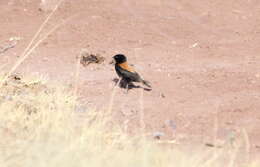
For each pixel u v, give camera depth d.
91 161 7.66
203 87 13.72
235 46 18.42
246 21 21.34
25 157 7.75
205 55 17.33
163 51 17.62
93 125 9.82
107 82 14.05
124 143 9.13
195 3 23.28
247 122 11.00
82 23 19.95
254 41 18.98
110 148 8.74
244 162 8.68
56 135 8.62
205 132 10.40
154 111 11.69
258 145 9.70
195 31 19.95
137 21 20.56
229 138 9.70
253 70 15.25
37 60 16.00
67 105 10.97
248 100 12.46
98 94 12.88
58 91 11.62
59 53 16.92
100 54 16.98
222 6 23.03
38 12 21.06
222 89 13.52
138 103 12.31
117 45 18.06
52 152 7.72
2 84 11.65
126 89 13.36
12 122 9.59
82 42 18.20
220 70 15.26
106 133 9.74
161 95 13.09
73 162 7.52
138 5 22.44
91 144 8.57
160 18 21.11
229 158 8.88
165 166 7.83
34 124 9.68
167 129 10.49
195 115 11.43
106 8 21.67
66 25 19.72
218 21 21.22
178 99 12.73
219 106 12.05
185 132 10.38
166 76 14.79
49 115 9.91
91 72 15.02
